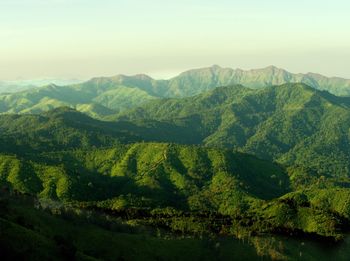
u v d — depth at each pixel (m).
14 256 150.62
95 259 178.00
